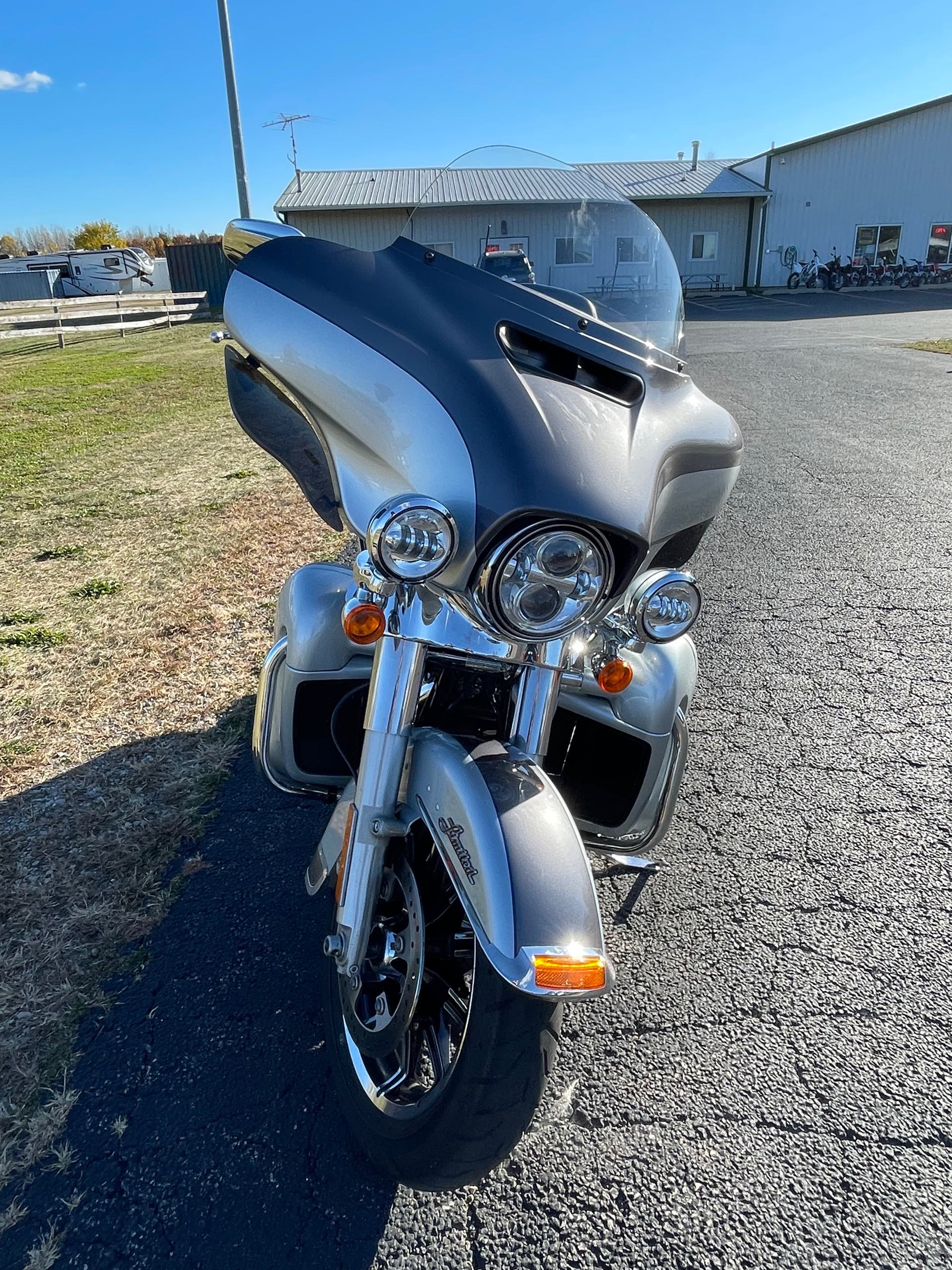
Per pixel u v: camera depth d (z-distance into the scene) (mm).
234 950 2555
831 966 2516
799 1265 1768
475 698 2066
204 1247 1800
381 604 1683
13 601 5109
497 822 1585
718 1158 1980
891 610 4867
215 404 12367
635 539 1512
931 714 3828
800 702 3959
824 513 6539
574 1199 1896
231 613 4844
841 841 3045
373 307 1900
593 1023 2334
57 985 2434
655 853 3004
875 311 25266
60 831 3068
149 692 4008
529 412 1612
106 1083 2152
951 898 2771
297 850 2973
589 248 2400
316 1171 1949
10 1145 2002
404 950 1862
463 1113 1563
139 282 38062
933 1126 2049
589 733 2354
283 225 2178
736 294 33688
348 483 1836
